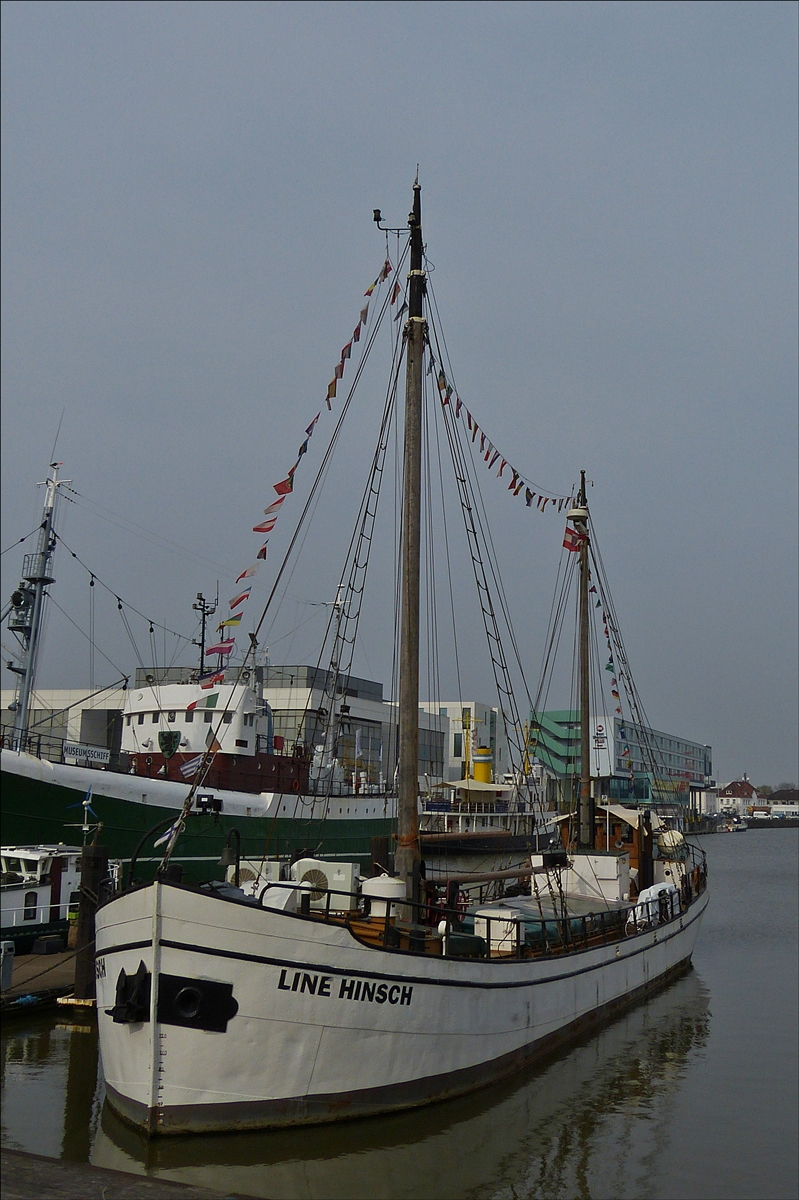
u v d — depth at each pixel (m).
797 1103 18.98
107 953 15.24
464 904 23.81
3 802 34.78
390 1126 15.93
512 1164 15.75
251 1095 14.53
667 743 135.75
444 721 101.88
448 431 25.11
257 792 44.66
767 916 51.34
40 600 41.34
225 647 25.41
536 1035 20.23
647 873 34.66
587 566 37.72
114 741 80.88
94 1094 17.77
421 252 22.14
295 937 14.70
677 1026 25.30
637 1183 15.12
